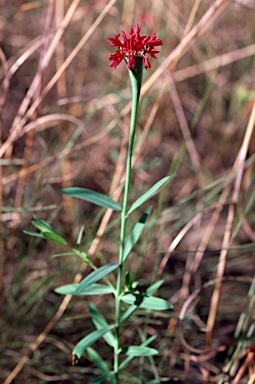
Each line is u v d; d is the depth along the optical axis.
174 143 0.88
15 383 0.60
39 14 0.92
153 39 0.40
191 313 0.63
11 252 0.68
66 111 0.74
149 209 0.47
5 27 0.80
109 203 0.45
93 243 0.60
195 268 0.65
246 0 0.84
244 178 0.72
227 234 0.58
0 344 0.61
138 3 0.83
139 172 0.76
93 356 0.51
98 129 0.85
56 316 0.59
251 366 0.53
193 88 0.92
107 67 0.88
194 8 0.60
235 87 0.86
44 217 0.71
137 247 0.71
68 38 0.88
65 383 0.62
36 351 0.62
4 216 0.64
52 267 0.67
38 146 0.80
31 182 0.72
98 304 0.66
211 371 0.63
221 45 0.87
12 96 0.88
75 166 0.79
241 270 0.75
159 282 0.48
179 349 0.65
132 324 0.63
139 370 0.60
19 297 0.67
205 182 0.80
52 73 0.86
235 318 0.69
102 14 0.59
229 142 0.88
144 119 0.77
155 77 0.61
